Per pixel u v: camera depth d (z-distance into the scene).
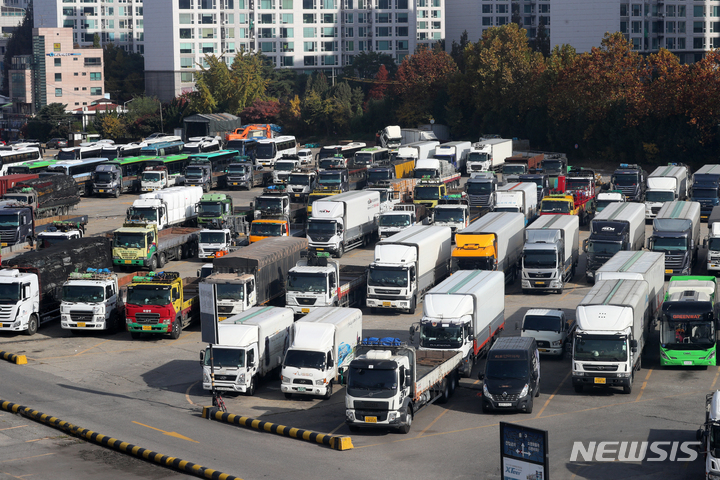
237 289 82.25
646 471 50.25
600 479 49.09
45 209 144.38
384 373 57.00
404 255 89.19
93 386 70.12
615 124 197.12
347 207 115.38
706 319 70.94
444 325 68.25
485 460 52.31
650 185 133.88
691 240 102.94
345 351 69.19
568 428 58.12
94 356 78.88
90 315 83.94
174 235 118.25
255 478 49.44
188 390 69.19
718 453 46.41
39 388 69.25
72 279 84.94
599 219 103.44
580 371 65.12
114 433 58.19
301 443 56.34
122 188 174.00
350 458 53.06
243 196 167.62
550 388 67.94
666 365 72.06
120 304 87.38
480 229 98.12
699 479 48.94
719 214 107.94
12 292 84.31
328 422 60.78
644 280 76.06
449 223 117.44
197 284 92.38
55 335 86.44
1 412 63.62
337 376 68.69
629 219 103.56
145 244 106.31
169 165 179.00
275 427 58.69
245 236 124.44
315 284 83.38
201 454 53.94
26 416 62.62
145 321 82.25
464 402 65.06
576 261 108.62
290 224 131.00
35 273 87.38
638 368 71.44
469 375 69.94
